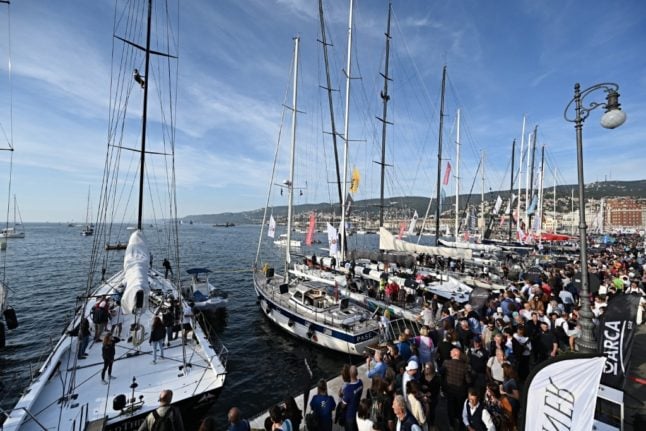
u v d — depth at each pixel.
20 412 6.95
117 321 12.79
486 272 21.19
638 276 16.20
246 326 17.56
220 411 10.10
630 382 7.49
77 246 62.59
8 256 47.09
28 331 16.88
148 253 10.22
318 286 15.26
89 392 8.12
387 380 5.78
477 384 6.26
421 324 12.25
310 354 13.69
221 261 44.53
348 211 22.69
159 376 9.00
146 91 11.27
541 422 4.04
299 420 5.31
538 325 8.22
